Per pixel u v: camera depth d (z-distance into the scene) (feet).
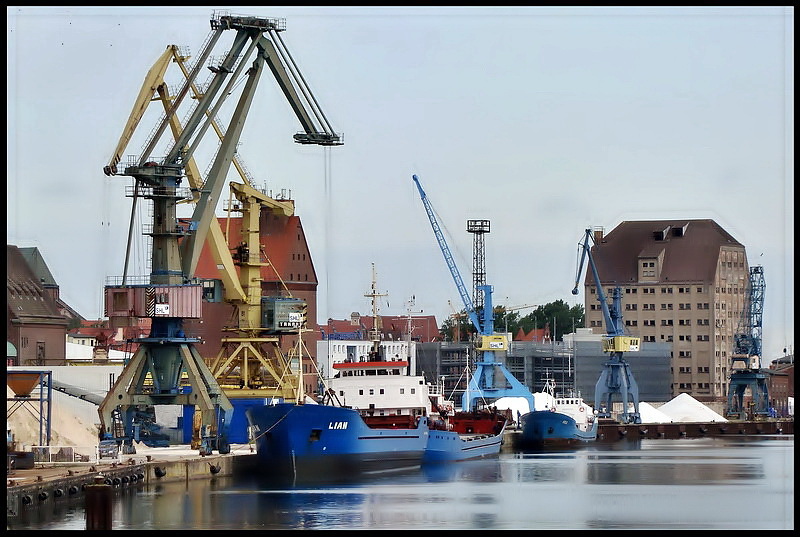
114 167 521.24
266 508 425.28
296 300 638.94
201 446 509.76
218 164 545.44
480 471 577.43
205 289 622.13
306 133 602.44
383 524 402.31
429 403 577.84
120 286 513.04
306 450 493.36
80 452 472.85
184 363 517.55
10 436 460.55
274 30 558.97
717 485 533.96
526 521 419.74
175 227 518.78
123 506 420.77
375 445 523.29
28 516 375.04
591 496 488.44
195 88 540.93
